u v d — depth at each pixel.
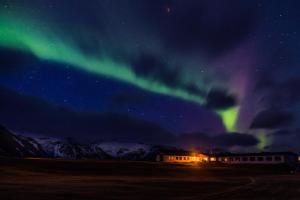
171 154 102.81
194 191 25.30
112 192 23.12
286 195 22.81
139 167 62.06
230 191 25.56
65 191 22.97
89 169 54.31
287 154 94.56
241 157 101.00
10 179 34.19
